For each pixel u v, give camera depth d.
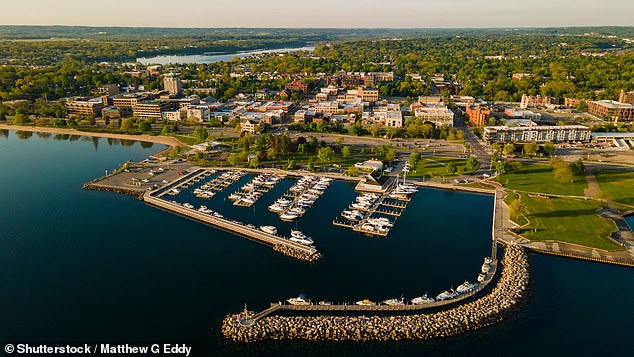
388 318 161.88
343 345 152.38
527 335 156.75
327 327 157.62
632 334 156.88
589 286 183.00
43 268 199.88
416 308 169.12
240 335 154.75
